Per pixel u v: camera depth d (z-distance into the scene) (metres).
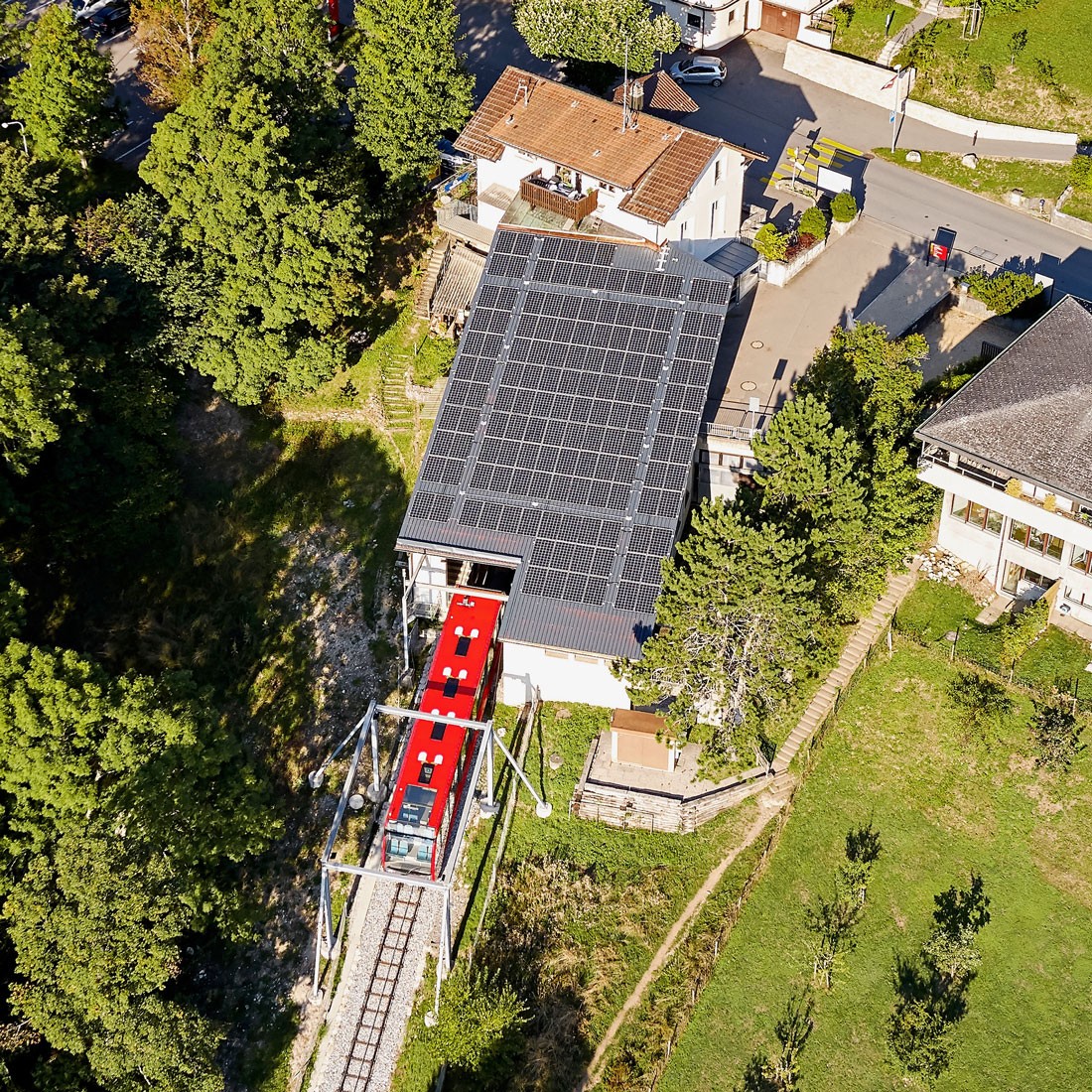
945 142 103.69
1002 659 75.44
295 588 85.75
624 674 71.19
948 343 88.25
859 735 75.38
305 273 84.38
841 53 109.50
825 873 72.50
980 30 108.19
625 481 76.25
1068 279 92.62
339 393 91.69
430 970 71.81
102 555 85.75
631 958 70.75
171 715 69.94
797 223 95.31
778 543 66.75
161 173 85.12
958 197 99.31
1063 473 70.12
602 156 86.69
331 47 103.06
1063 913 70.00
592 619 73.12
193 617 84.75
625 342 80.00
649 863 73.19
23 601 82.75
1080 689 74.06
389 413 90.62
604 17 97.44
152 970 64.38
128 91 107.25
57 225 84.81
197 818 69.88
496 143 89.31
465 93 93.25
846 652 76.88
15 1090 65.56
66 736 68.69
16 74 106.06
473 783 72.94
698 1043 69.12
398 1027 70.81
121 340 86.88
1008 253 94.62
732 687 70.00
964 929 69.62
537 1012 69.75
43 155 94.75
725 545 68.25
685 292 81.31
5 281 83.31
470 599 77.44
